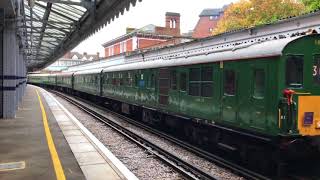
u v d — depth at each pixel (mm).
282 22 13297
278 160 8898
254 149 9703
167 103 15156
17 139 11547
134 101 19719
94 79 30766
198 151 11781
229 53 10469
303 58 8578
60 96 41312
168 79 15031
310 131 8586
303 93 8547
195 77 12586
